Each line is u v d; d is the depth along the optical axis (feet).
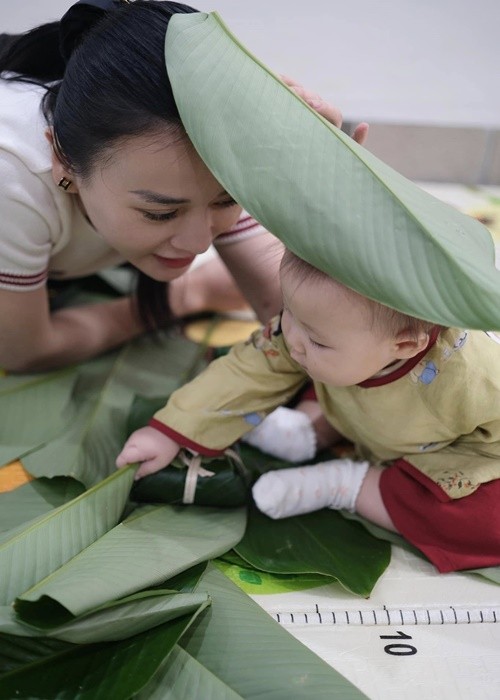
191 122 2.21
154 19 2.47
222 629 2.27
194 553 2.53
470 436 2.77
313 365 2.53
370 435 2.88
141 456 2.79
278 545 2.77
